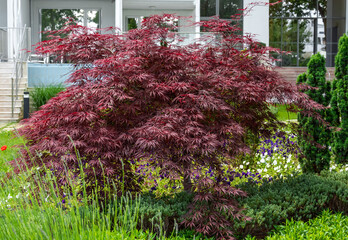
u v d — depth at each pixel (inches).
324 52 738.8
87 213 137.3
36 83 557.6
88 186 171.6
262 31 660.7
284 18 730.2
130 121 169.0
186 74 177.0
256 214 161.2
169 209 160.7
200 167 163.0
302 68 674.8
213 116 174.4
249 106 188.1
